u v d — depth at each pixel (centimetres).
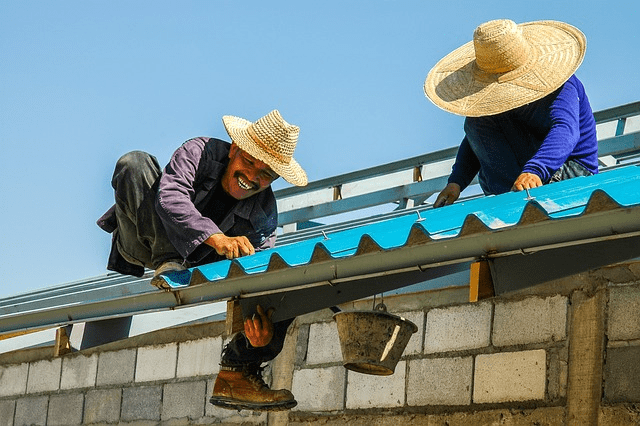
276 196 913
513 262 478
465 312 704
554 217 436
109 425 911
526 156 614
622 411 613
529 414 652
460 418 685
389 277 539
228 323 564
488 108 596
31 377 1002
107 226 646
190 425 848
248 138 596
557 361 650
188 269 590
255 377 612
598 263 461
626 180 493
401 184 840
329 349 776
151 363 895
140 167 601
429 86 633
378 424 728
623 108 735
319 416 766
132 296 612
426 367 714
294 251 542
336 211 871
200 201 606
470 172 654
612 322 633
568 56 601
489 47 600
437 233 487
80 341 677
